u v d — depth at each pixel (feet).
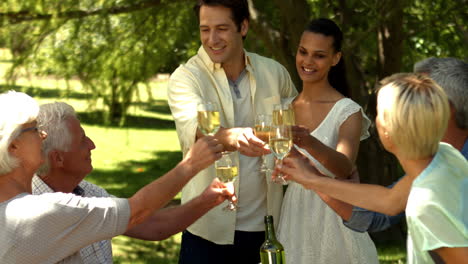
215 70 11.32
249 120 11.63
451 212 6.68
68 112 9.48
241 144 10.05
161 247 23.36
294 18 19.24
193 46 20.51
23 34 19.80
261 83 11.68
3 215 7.64
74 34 19.56
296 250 11.38
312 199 11.33
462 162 7.18
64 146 9.31
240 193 11.33
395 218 8.88
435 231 6.68
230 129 10.30
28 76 19.85
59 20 19.52
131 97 20.16
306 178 8.56
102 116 20.26
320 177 8.56
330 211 11.19
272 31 20.25
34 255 7.68
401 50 21.72
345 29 20.92
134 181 34.37
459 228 6.63
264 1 22.09
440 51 23.77
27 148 7.94
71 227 7.79
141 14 20.12
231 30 10.84
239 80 11.60
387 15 19.02
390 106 6.90
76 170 9.54
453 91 7.94
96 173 36.42
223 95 11.29
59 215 7.70
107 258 10.07
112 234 7.97
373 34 23.80
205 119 9.78
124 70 19.89
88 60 19.71
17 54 19.70
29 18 19.84
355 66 21.88
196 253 11.54
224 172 9.68
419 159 7.02
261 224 11.53
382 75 21.84
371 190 8.14
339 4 21.11
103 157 41.45
